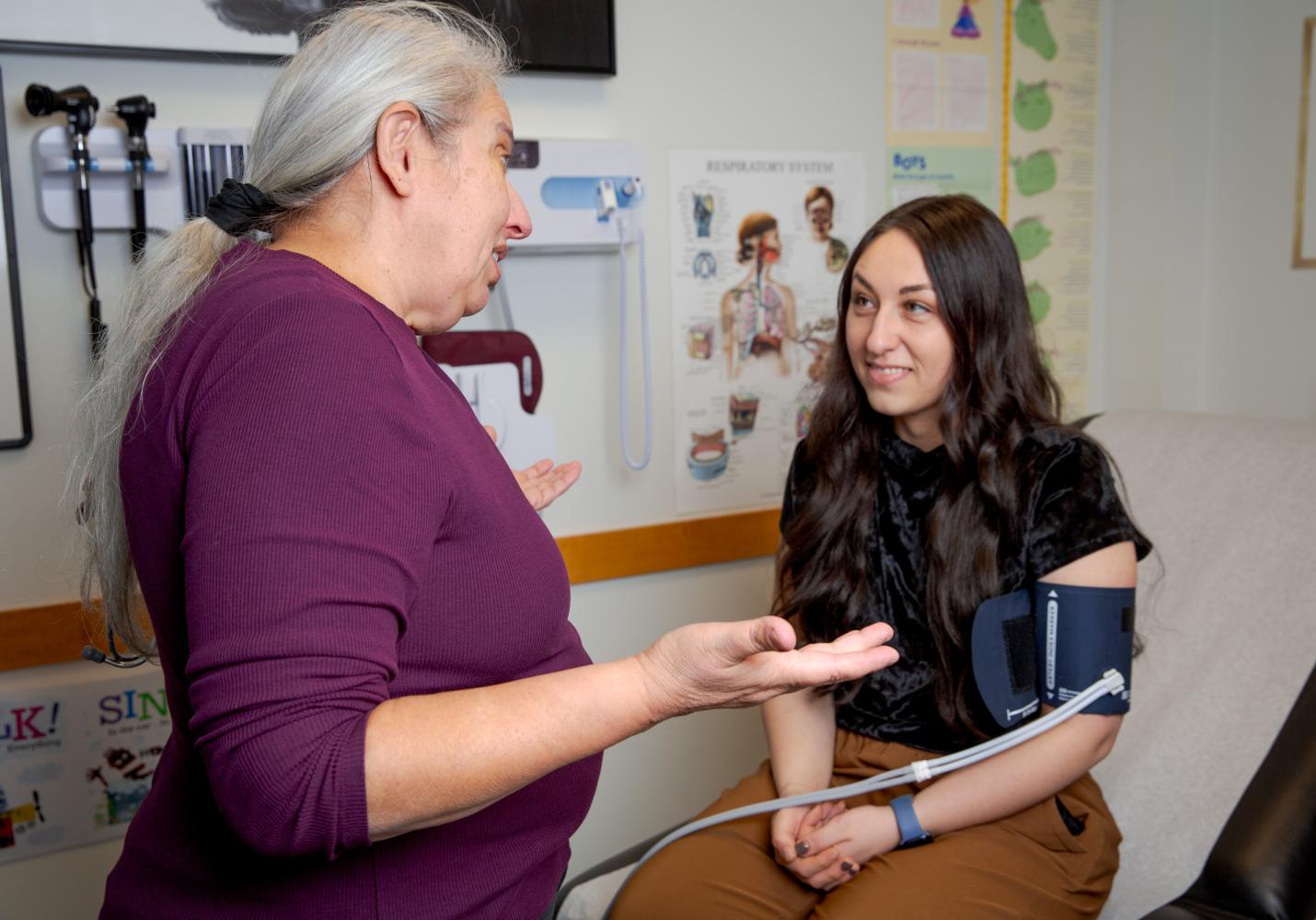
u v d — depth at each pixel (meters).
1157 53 2.34
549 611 0.84
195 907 0.79
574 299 1.88
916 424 1.34
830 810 1.27
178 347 0.73
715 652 0.68
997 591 1.23
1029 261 2.39
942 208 1.29
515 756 0.67
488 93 0.84
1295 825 1.25
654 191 1.93
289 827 0.61
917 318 1.25
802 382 2.13
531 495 1.24
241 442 0.64
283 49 1.58
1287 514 1.59
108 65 1.52
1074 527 1.21
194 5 1.52
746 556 2.10
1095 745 1.20
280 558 0.62
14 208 1.49
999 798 1.18
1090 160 2.45
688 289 1.99
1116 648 1.21
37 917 1.63
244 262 0.78
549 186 1.76
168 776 0.83
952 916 1.08
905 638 1.32
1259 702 1.46
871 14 2.11
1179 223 2.39
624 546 1.96
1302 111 2.24
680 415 2.01
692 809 2.14
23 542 1.55
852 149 2.13
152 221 1.52
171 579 0.75
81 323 1.54
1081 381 2.52
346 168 0.78
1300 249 2.27
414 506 0.69
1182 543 1.66
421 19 0.83
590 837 2.05
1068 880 1.18
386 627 0.66
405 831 0.66
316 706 0.61
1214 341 2.49
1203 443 1.75
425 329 0.87
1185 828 1.40
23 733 1.58
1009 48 2.29
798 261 2.09
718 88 1.97
